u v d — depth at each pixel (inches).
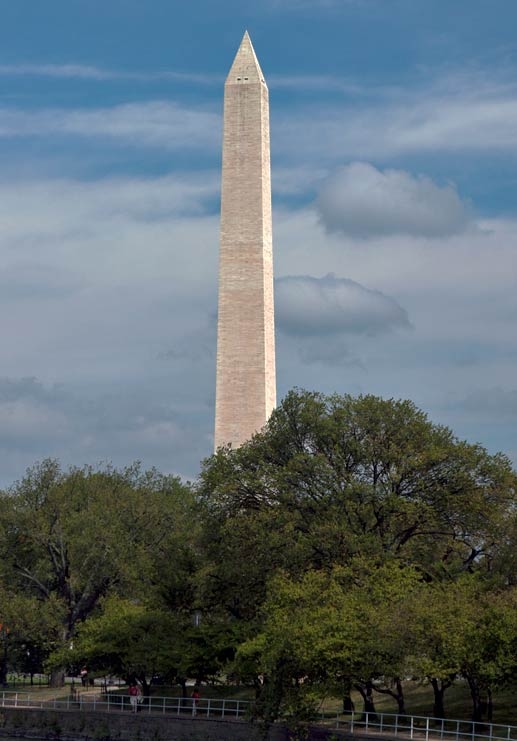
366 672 3757.4
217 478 4685.0
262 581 4498.0
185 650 4660.4
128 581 5684.1
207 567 4734.3
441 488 4458.7
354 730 3809.1
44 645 5669.3
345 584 4131.4
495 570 4416.8
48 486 6023.6
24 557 6038.4
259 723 4045.3
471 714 4109.3
